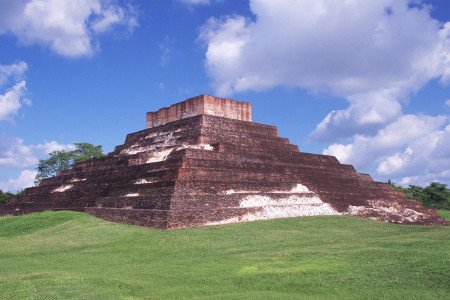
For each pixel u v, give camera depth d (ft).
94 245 89.81
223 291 55.52
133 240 91.25
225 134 147.64
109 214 123.44
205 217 109.50
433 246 75.87
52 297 51.67
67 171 180.65
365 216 140.56
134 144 168.45
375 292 52.95
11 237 108.68
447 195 251.80
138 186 124.06
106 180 144.97
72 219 122.83
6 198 234.17
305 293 54.29
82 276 62.08
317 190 146.82
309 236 97.91
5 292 53.98
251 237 94.99
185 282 59.62
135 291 55.88
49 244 92.79
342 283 56.70
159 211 106.93
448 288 53.57
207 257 75.82
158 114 171.42
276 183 137.08
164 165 127.03
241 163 134.51
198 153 127.13
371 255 69.67
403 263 63.77
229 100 159.84
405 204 169.37
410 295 51.26
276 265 66.54
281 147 162.09
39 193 173.78
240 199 120.37
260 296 51.90
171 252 82.28
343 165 173.27
